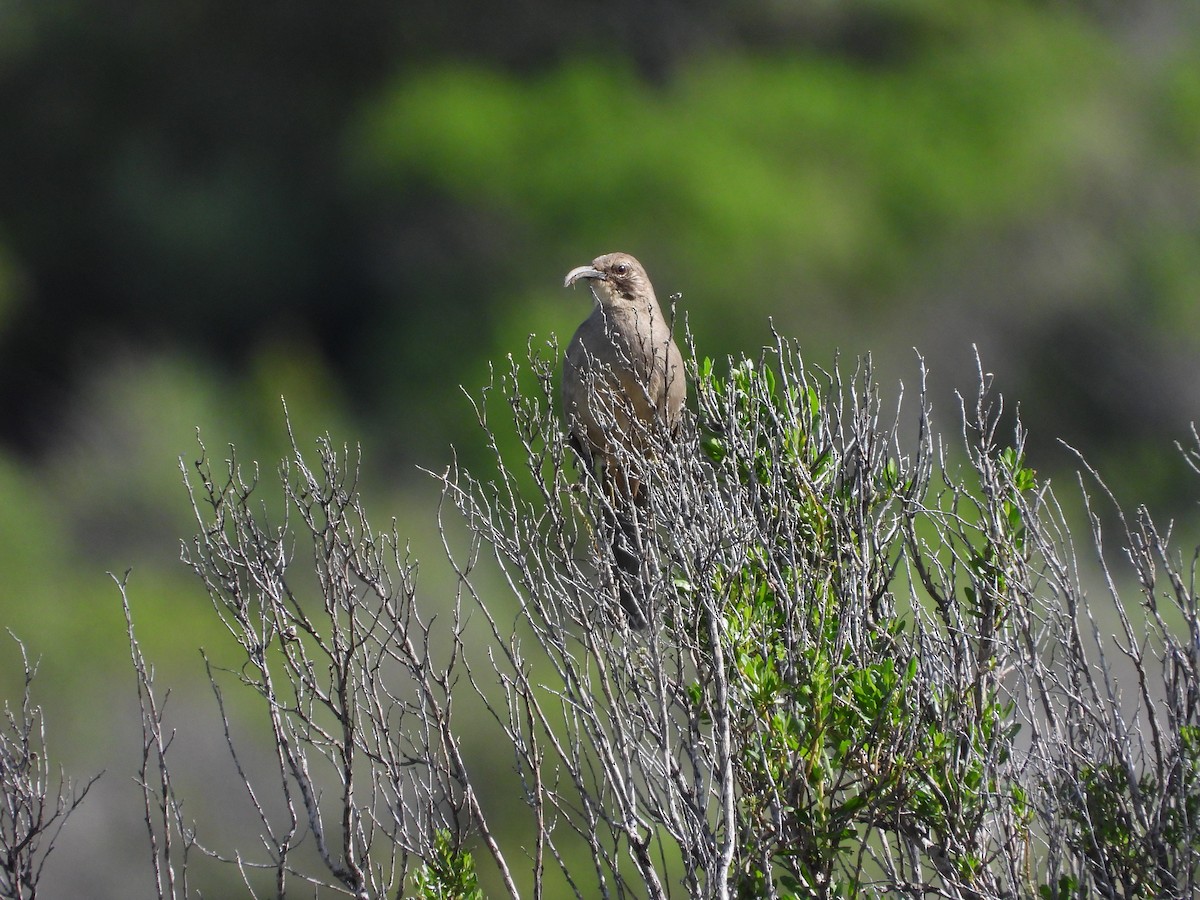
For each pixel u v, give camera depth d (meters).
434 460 21.75
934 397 23.84
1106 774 5.75
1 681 14.34
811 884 5.60
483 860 10.61
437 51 27.89
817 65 27.94
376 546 6.84
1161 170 27.11
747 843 5.65
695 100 26.14
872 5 28.19
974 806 5.69
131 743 13.41
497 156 24.92
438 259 25.27
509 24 27.80
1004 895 5.66
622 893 5.56
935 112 26.66
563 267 24.45
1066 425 24.61
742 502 6.24
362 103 27.58
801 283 24.30
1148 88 27.73
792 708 5.72
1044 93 27.11
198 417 21.62
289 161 27.53
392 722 7.57
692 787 5.89
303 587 10.99
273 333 25.84
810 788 5.70
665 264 23.98
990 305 25.17
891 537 6.26
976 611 6.13
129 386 22.23
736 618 5.82
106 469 20.23
